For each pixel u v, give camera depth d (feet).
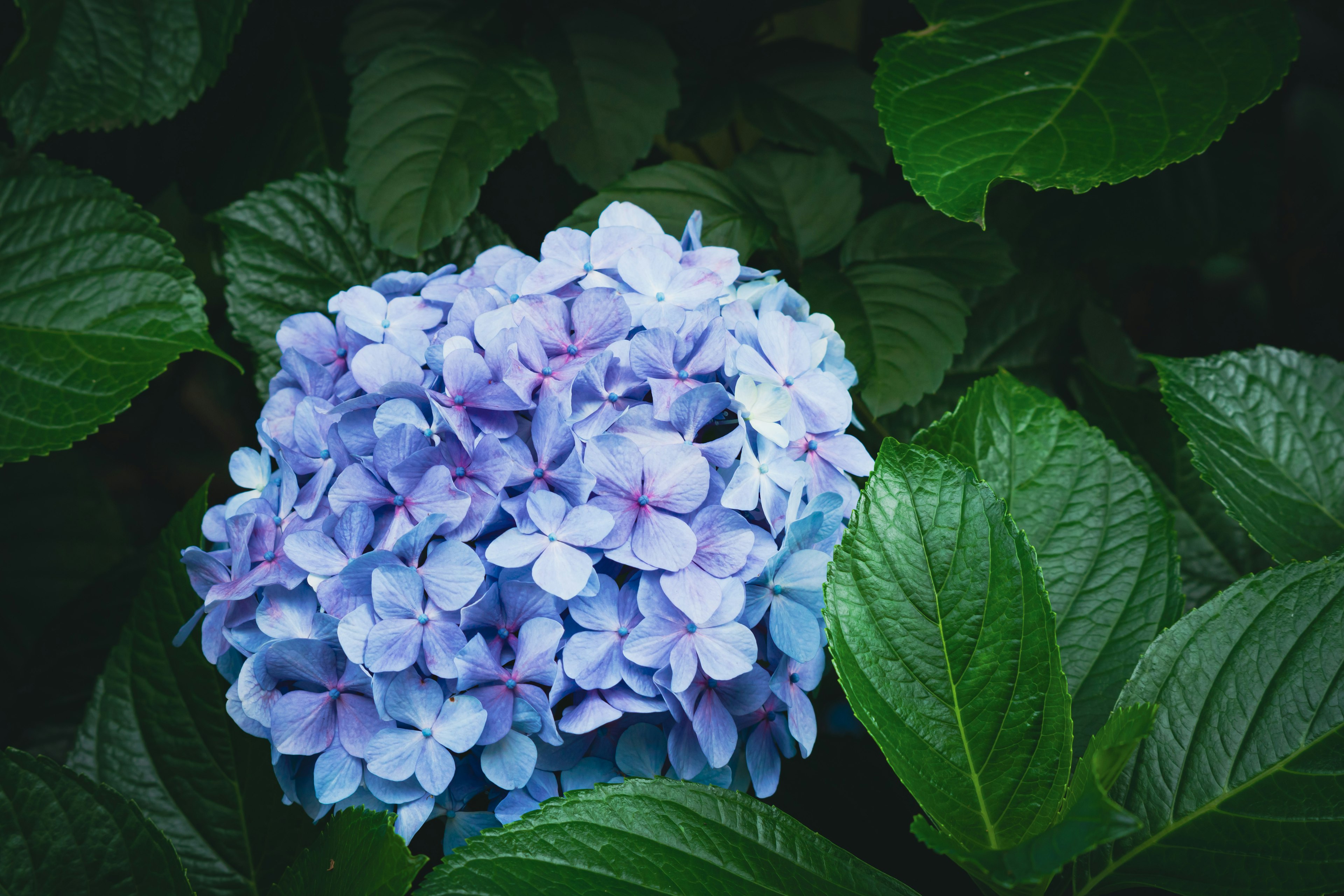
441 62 2.31
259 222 2.33
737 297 2.02
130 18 2.31
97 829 2.00
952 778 1.83
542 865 1.79
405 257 2.33
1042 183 1.97
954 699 1.83
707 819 1.84
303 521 1.90
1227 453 2.11
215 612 1.93
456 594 1.82
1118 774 1.75
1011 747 1.83
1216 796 1.86
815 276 2.33
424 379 1.92
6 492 3.23
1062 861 1.66
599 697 1.84
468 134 2.27
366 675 1.85
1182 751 1.89
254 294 2.31
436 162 2.26
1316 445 2.12
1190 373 2.16
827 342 2.03
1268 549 2.05
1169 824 1.87
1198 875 1.86
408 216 2.24
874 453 2.38
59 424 2.18
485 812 1.90
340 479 1.88
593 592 1.82
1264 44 2.00
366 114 2.28
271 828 2.14
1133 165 1.96
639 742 1.88
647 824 1.83
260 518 1.92
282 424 2.01
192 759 2.15
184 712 2.16
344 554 1.86
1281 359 2.16
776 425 1.89
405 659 1.82
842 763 2.22
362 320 1.98
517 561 1.82
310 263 2.33
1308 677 1.87
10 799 1.98
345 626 1.82
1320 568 1.90
